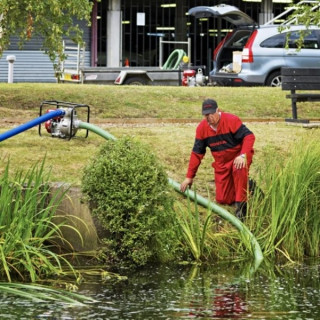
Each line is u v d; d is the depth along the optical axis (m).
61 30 24.33
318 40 34.66
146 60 54.38
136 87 27.11
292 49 34.66
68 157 16.36
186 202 14.52
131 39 54.25
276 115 24.98
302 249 14.06
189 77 35.97
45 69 46.88
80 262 13.16
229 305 11.19
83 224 13.32
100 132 16.53
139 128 20.14
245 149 14.19
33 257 12.61
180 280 12.41
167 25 54.50
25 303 11.12
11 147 16.89
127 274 12.73
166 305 11.16
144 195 13.11
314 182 14.37
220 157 14.40
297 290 11.96
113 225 13.09
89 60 49.81
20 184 13.13
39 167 15.62
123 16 53.97
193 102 25.78
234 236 13.92
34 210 12.89
